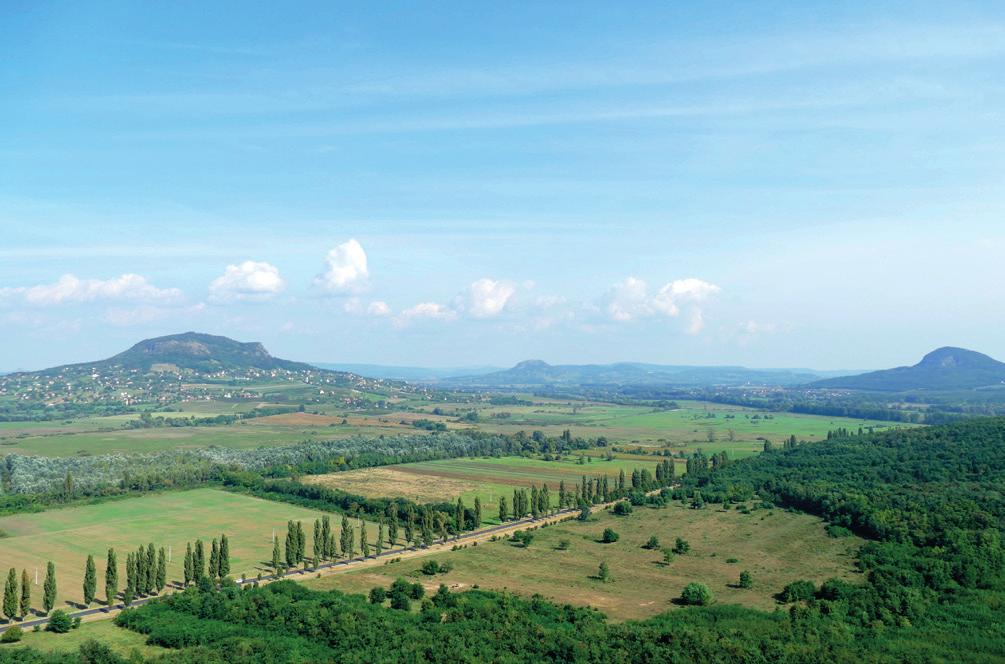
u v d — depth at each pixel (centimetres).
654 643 12575
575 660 11888
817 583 16375
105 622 14912
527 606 15100
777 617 14138
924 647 12269
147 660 12238
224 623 14275
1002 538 17038
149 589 16750
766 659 11844
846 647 12356
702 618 14250
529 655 12194
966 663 11631
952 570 15575
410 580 17550
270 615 14438
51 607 15675
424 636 12975
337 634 13138
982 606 14000
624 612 14988
